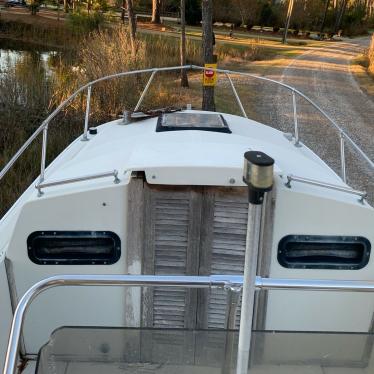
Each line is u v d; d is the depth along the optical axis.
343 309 2.96
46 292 2.90
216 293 2.80
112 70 11.94
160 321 2.88
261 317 2.92
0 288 2.82
